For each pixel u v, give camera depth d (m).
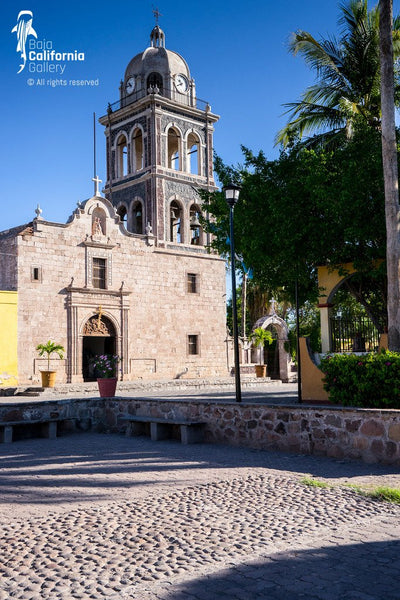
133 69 40.44
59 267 30.94
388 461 8.92
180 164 39.31
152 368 34.84
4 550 5.13
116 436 13.66
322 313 15.40
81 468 9.32
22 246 29.55
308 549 5.04
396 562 4.74
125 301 33.75
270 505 6.57
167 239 37.41
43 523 6.01
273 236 14.41
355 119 17.19
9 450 11.52
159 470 8.99
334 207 12.92
